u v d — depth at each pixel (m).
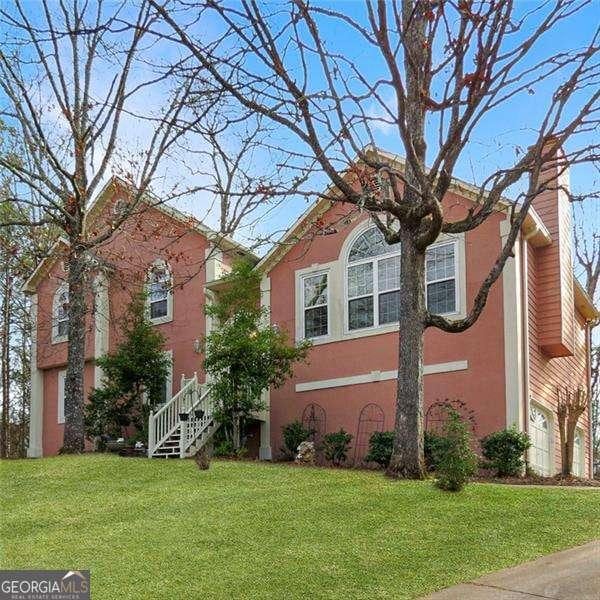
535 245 15.54
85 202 13.86
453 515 8.75
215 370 15.80
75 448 16.33
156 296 20.48
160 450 15.53
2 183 19.06
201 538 8.28
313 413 16.48
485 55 8.92
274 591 6.73
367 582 6.85
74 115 14.11
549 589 6.43
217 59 9.23
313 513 8.96
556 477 12.99
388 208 11.03
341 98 9.70
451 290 14.89
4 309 23.64
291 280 17.42
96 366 20.92
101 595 6.84
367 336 16.00
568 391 16.98
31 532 8.98
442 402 14.50
